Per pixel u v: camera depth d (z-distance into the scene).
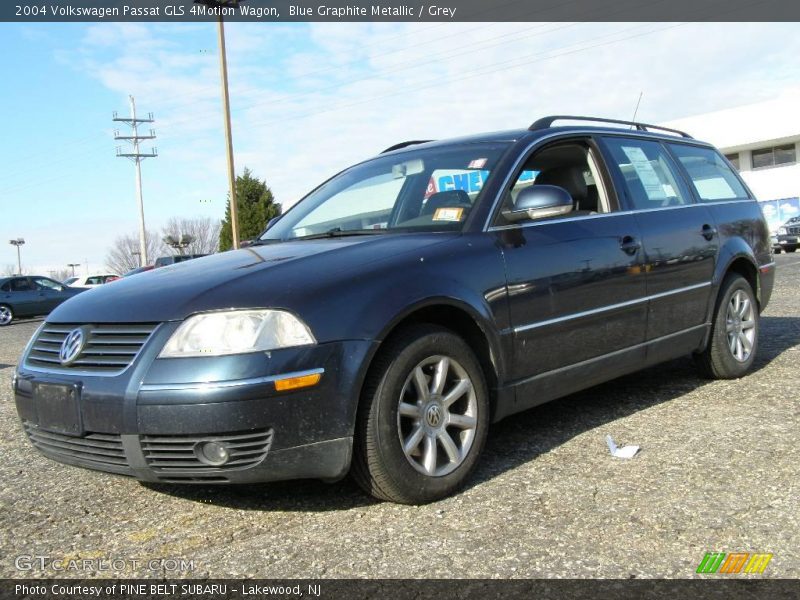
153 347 2.68
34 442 3.06
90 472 3.65
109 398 2.67
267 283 2.83
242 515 2.95
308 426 2.66
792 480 3.02
